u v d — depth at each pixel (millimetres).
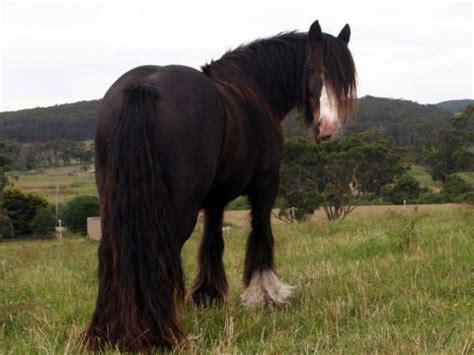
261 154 5270
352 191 34125
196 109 4223
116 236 3908
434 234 9344
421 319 4922
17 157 73750
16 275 8062
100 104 4406
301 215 33062
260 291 5715
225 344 4461
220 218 5848
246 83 5289
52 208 42469
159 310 3928
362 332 4758
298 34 5887
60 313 5547
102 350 3979
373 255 8367
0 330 5000
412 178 37219
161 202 3975
